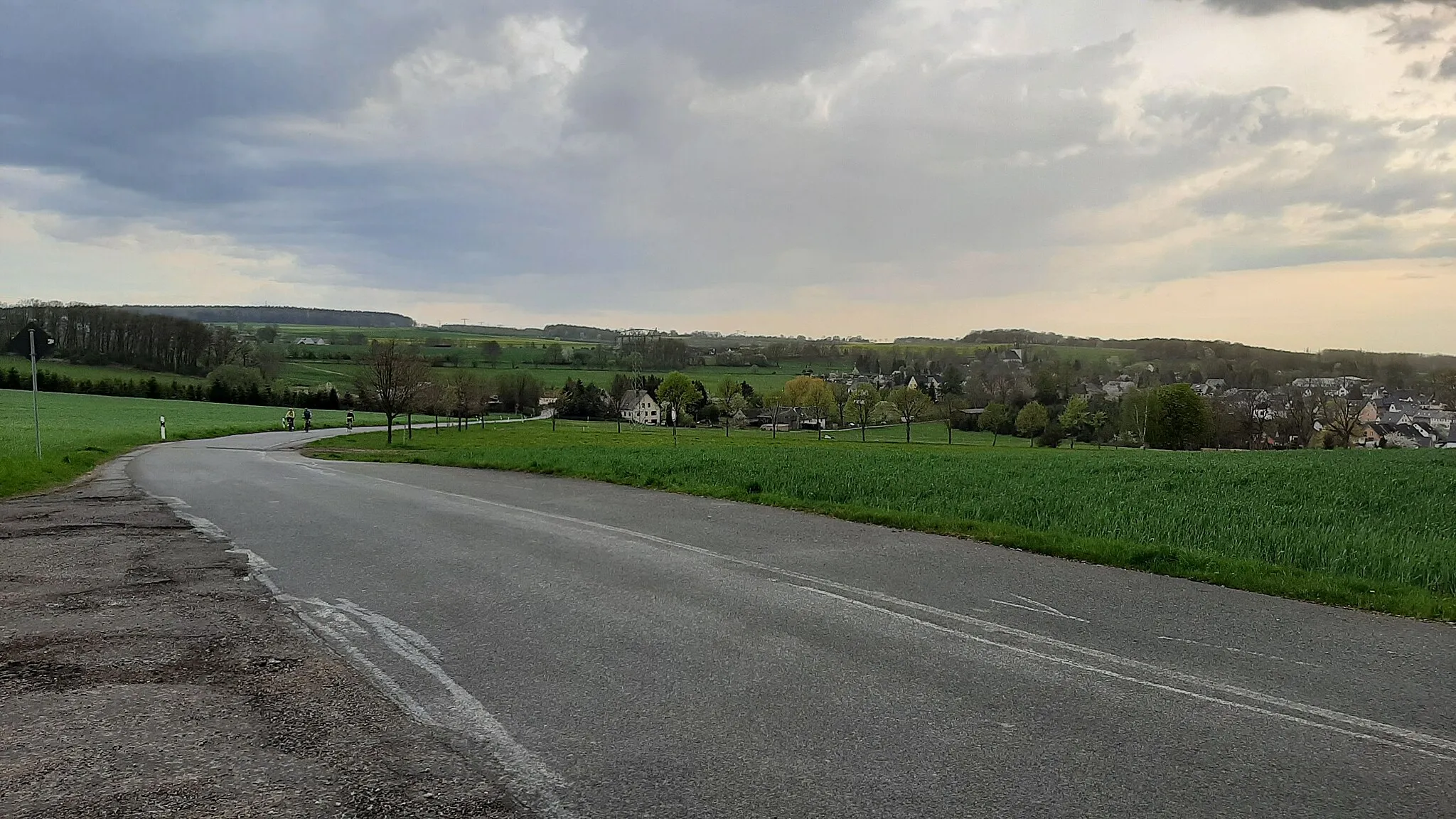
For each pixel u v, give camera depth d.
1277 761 4.34
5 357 93.25
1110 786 4.04
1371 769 4.26
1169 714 4.98
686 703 5.11
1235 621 7.12
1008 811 3.79
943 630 6.73
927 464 23.45
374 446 48.59
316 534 11.53
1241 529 11.52
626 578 8.64
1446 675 5.76
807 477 18.22
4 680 5.50
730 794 3.95
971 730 4.71
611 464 22.67
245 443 47.28
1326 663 5.98
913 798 3.92
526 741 4.55
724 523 12.65
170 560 9.66
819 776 4.13
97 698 5.17
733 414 117.06
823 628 6.74
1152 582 8.61
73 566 9.29
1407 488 18.08
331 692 5.30
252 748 4.44
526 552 10.16
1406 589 8.24
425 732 4.68
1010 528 11.41
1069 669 5.79
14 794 3.90
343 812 3.77
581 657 6.00
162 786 4.00
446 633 6.61
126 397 91.44
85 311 98.31
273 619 7.04
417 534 11.53
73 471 23.38
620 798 3.90
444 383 79.38
